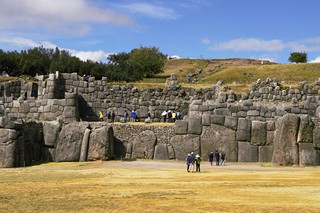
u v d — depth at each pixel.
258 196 19.06
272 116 44.44
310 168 34.44
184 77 104.69
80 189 21.59
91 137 39.47
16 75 82.12
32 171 31.95
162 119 49.56
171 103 50.12
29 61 81.19
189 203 17.34
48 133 40.28
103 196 19.27
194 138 40.66
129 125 42.31
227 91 51.81
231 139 40.19
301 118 37.12
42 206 16.84
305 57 132.25
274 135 39.66
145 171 31.39
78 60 80.94
